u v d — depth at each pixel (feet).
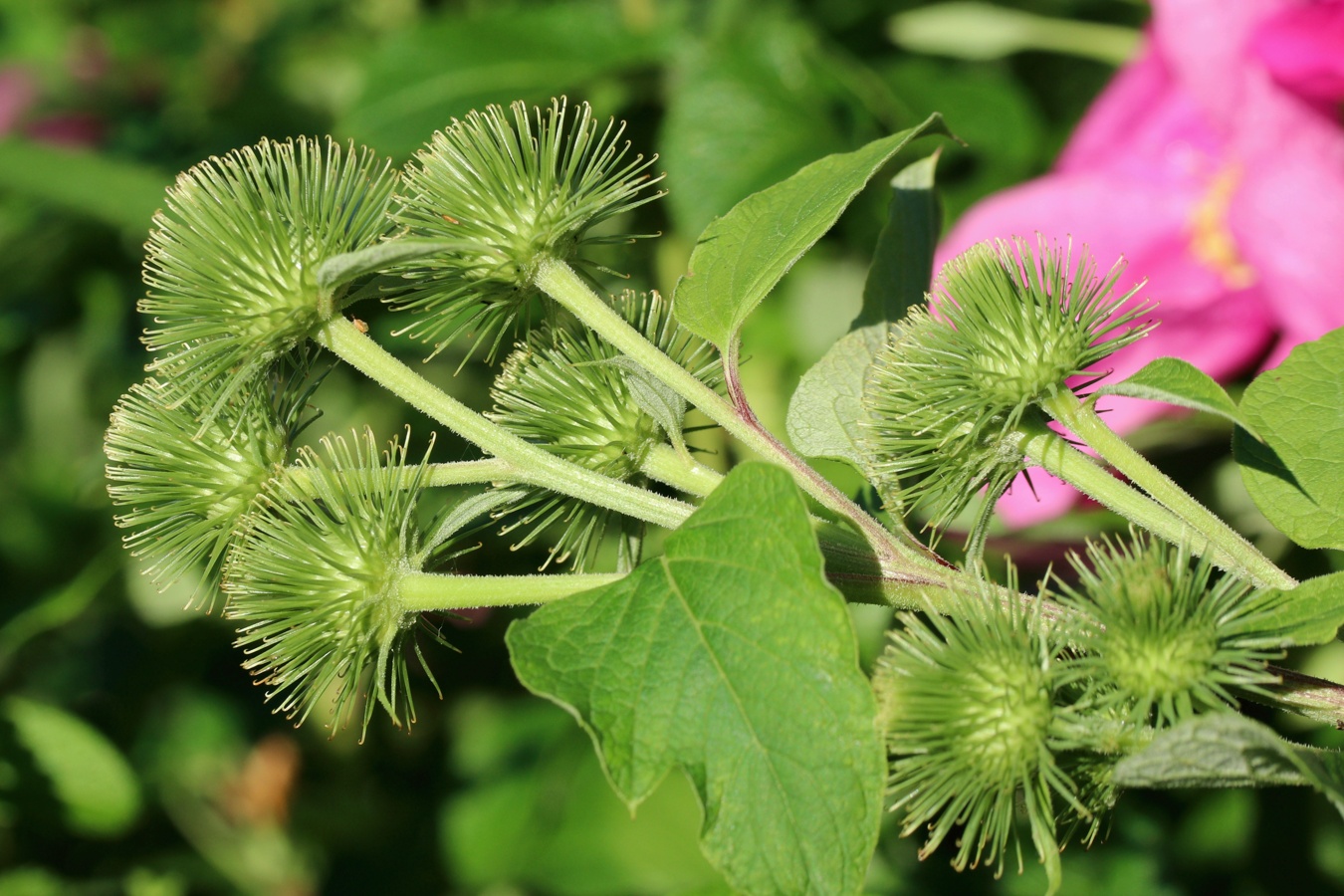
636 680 1.42
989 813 1.46
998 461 1.51
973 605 1.47
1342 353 1.51
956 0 2.09
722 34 1.99
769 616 1.41
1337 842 1.90
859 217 2.01
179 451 1.58
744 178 1.94
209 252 1.55
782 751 1.40
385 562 1.53
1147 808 1.99
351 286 1.56
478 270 1.54
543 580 1.51
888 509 1.53
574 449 1.56
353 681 1.53
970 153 2.01
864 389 1.55
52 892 2.10
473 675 2.10
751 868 1.40
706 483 1.55
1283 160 1.86
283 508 1.54
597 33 2.01
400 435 2.10
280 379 1.60
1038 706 1.43
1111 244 1.94
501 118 1.55
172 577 1.61
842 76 1.95
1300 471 1.50
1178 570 1.44
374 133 1.99
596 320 1.54
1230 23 1.86
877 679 1.45
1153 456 1.92
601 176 1.56
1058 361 1.49
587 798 1.94
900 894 1.94
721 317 1.52
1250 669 1.43
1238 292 1.92
